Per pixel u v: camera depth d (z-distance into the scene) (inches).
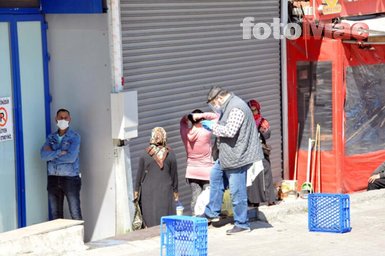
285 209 577.6
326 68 692.1
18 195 530.6
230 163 501.4
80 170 552.4
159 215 536.1
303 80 703.1
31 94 537.3
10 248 435.8
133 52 559.2
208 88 625.9
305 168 704.4
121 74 540.7
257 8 669.9
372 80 714.8
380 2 748.0
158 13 577.0
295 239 502.3
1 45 518.0
